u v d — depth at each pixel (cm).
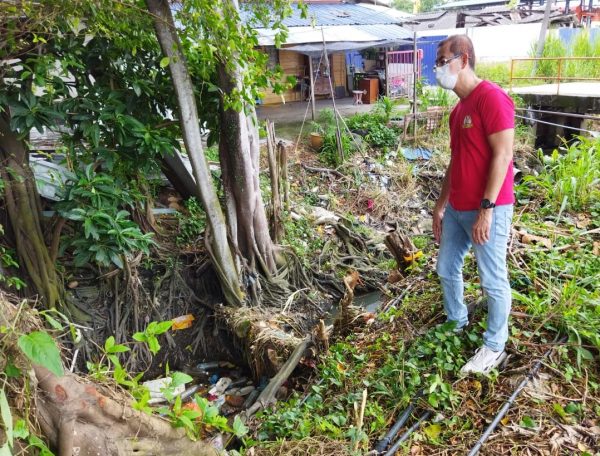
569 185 583
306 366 486
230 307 625
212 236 612
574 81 1783
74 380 195
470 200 327
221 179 704
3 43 447
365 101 1781
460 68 312
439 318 418
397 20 1661
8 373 170
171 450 229
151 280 630
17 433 165
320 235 888
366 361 403
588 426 296
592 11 2595
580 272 425
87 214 509
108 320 585
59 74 524
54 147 696
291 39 1280
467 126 316
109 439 202
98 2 455
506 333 342
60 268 571
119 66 564
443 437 308
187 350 623
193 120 552
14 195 526
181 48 524
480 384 333
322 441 320
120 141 529
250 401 509
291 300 675
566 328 358
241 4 598
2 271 511
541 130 1488
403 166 1163
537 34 2202
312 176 1090
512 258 448
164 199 758
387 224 1023
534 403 313
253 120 629
